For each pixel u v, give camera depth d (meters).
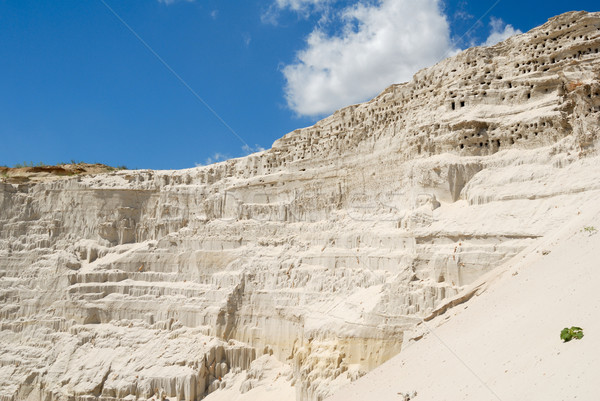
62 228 85.56
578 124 42.34
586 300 25.45
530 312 28.33
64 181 88.19
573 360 21.55
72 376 66.56
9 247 85.62
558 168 42.66
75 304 75.50
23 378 69.94
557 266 31.53
